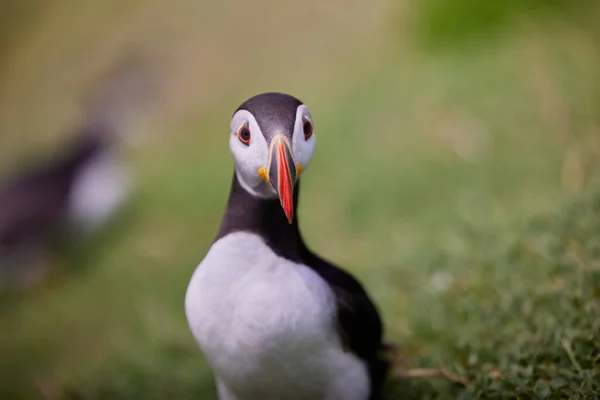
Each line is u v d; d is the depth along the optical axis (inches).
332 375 184.4
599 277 216.4
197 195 406.6
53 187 447.8
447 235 297.3
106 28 669.9
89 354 319.9
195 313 181.2
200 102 512.1
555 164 315.9
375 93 411.5
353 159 374.0
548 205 283.9
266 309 173.6
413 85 404.8
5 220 436.1
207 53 558.3
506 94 368.8
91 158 467.2
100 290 371.6
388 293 276.2
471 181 331.6
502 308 226.7
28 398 302.2
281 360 177.6
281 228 180.1
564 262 229.3
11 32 776.3
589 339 195.9
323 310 177.6
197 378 262.8
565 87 354.3
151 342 297.3
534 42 398.9
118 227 434.9
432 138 363.9
